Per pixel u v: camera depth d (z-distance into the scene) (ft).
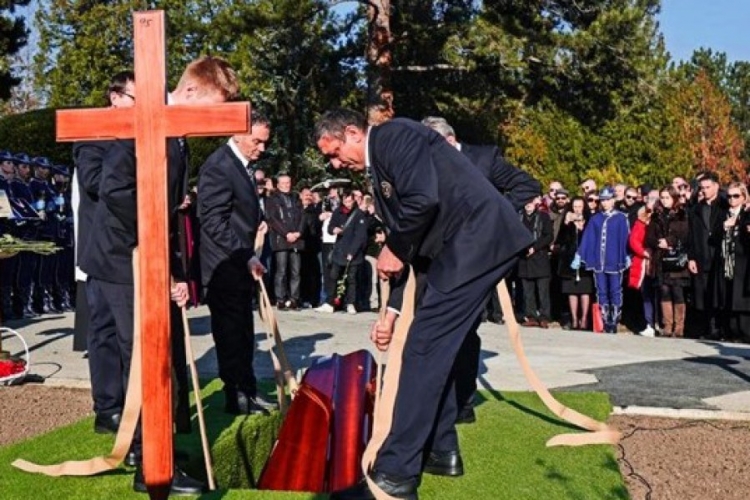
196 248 18.30
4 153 37.55
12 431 19.11
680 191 37.60
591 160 102.63
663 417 21.38
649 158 101.86
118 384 17.34
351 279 42.19
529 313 39.78
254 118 17.78
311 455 15.97
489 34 65.05
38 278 38.96
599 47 64.54
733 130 151.74
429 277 13.34
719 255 34.86
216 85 14.37
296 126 79.15
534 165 103.86
